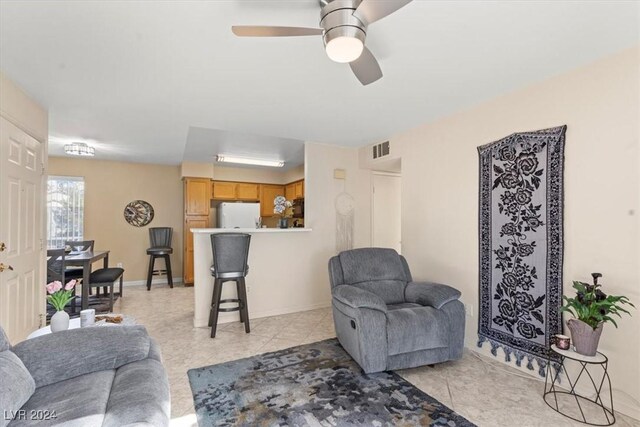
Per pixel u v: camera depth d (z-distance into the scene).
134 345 1.60
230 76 2.35
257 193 6.79
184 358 2.68
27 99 2.65
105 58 2.08
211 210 6.59
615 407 1.97
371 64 1.79
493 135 2.75
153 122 3.43
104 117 3.25
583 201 2.15
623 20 1.68
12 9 1.59
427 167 3.43
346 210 4.58
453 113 3.12
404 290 3.01
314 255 4.32
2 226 2.27
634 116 1.93
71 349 1.48
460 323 2.58
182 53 2.03
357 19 1.43
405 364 2.39
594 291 1.92
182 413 1.92
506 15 1.65
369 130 3.74
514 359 2.54
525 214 2.48
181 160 5.64
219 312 3.59
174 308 4.25
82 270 4.14
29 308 2.72
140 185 5.87
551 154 2.32
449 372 2.46
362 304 2.37
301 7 1.59
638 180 1.91
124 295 4.99
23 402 1.21
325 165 4.44
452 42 1.90
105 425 1.09
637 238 1.91
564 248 2.25
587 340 1.91
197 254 3.56
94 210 5.52
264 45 1.94
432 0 1.54
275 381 2.29
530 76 2.34
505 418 1.89
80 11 1.61
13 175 2.43
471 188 2.94
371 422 1.84
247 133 3.88
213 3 1.56
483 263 2.81
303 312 4.11
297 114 3.18
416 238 3.56
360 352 2.34
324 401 2.04
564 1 1.54
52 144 4.32
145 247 5.88
